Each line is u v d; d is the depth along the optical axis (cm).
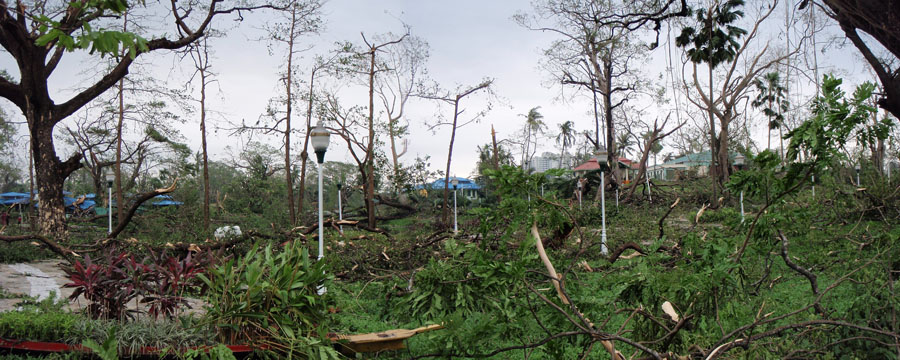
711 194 2912
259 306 445
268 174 4503
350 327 640
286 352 440
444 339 382
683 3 1958
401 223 3028
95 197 3488
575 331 360
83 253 1354
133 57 340
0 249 1424
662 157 6894
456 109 3391
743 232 425
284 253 475
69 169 1969
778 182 389
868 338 371
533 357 498
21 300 827
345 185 3681
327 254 1072
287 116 2867
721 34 2980
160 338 439
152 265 500
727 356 357
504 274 360
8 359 424
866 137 362
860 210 1233
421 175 3297
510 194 384
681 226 1791
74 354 433
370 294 885
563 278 366
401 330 499
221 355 409
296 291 459
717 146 3750
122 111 2695
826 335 396
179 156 3791
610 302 425
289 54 2877
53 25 329
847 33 1465
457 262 514
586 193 3506
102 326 454
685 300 391
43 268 1319
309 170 5228
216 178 5344
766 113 4156
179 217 2208
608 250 1326
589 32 3366
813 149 362
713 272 379
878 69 1450
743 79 3459
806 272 427
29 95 1902
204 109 2620
